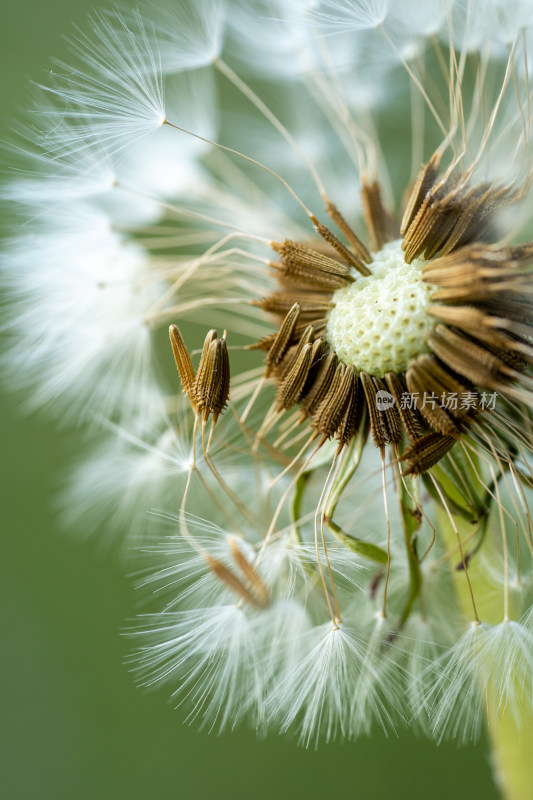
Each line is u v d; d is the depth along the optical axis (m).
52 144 0.13
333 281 0.13
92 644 0.17
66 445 0.17
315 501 0.14
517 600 0.13
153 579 0.13
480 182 0.13
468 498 0.13
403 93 0.15
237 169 0.15
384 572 0.14
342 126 0.15
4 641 0.17
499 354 0.13
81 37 0.17
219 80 0.15
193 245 0.16
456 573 0.13
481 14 0.14
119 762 0.17
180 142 0.14
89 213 0.14
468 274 0.13
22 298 0.14
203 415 0.13
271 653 0.13
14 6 0.17
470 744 0.16
